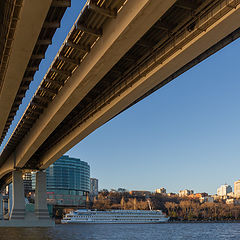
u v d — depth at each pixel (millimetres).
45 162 90438
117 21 28500
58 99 48344
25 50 31906
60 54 37969
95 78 37812
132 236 89125
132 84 40469
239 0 24188
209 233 114125
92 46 34656
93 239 73375
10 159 100188
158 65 35250
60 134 69562
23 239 62625
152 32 32688
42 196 101062
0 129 62094
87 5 28594
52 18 30844
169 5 24156
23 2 24891
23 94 49844
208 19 26891
